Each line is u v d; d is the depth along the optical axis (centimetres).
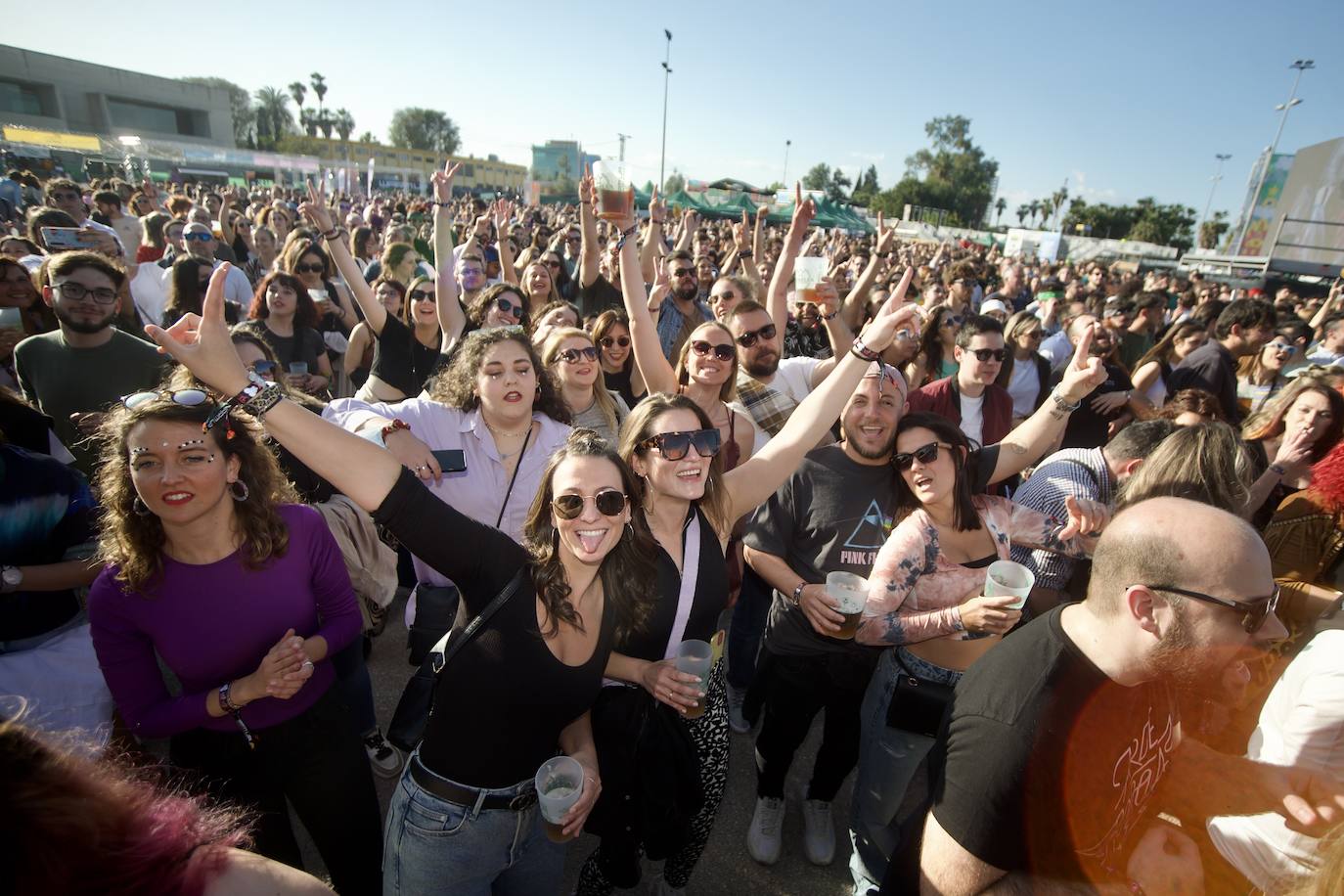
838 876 259
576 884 250
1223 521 119
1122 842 140
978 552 225
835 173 7519
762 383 364
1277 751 157
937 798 133
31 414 225
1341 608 188
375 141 10038
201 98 5812
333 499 289
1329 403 288
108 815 79
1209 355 473
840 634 205
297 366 444
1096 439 486
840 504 242
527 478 269
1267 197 2220
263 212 1013
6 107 4759
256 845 195
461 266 619
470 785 165
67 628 220
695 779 195
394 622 400
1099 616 125
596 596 177
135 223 859
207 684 185
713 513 211
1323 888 96
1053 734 123
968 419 391
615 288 670
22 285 372
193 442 165
